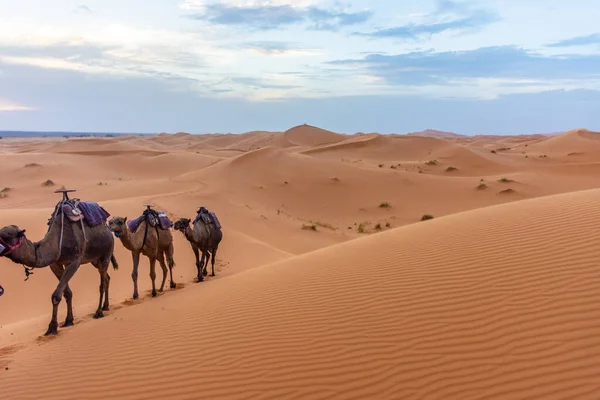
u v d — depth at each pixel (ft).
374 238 35.22
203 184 143.74
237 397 17.37
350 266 28.71
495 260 24.18
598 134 327.47
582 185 164.86
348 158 251.19
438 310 20.61
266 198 137.69
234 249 65.57
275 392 17.25
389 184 157.89
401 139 302.66
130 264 54.70
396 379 16.71
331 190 151.43
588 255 22.47
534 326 17.97
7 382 21.67
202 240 44.86
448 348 17.85
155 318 28.45
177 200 100.32
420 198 144.56
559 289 20.04
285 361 19.21
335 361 18.49
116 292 44.14
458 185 157.58
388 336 19.48
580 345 16.44
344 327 21.01
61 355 24.32
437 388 15.87
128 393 19.10
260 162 174.29
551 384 15.03
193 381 19.08
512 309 19.38
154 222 39.47
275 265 36.60
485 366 16.48
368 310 22.11
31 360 24.13
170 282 43.62
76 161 196.24
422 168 212.23
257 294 28.12
